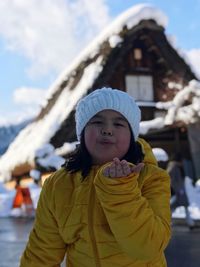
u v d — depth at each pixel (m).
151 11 21.72
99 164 2.12
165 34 22.23
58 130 20.81
